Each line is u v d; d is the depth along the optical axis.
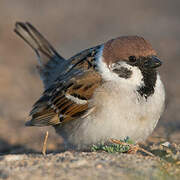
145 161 8.35
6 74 22.06
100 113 10.09
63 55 23.91
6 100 19.31
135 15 31.44
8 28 26.58
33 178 7.29
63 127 11.12
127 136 10.16
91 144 10.51
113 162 8.14
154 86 10.29
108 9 32.78
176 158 8.91
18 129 16.20
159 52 24.78
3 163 8.30
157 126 15.17
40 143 14.59
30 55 25.16
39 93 20.36
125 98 10.02
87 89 10.39
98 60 10.63
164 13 31.77
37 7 31.77
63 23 29.23
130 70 10.17
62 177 7.29
